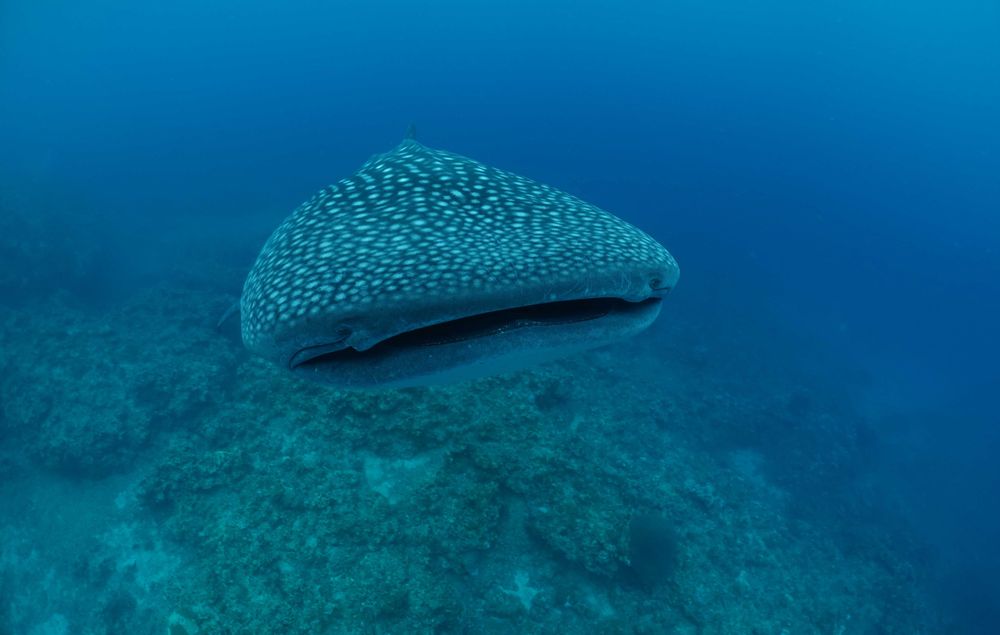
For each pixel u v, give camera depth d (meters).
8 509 10.98
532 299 2.11
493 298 2.02
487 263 2.10
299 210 3.15
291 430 9.09
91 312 18.91
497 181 3.10
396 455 8.58
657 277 2.53
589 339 2.44
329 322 2.03
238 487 8.76
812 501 17.59
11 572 10.05
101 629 8.98
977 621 17.61
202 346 14.37
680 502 12.03
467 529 8.01
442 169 3.12
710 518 12.89
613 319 2.51
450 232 2.42
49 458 11.45
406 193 2.84
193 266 23.61
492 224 2.57
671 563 9.32
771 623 10.59
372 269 2.11
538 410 10.08
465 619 7.56
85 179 44.38
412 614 7.09
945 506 23.00
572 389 13.19
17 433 12.20
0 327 14.80
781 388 23.09
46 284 20.53
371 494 8.11
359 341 2.07
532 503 8.70
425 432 8.75
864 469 22.23
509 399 9.83
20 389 12.74
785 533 14.59
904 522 20.00
